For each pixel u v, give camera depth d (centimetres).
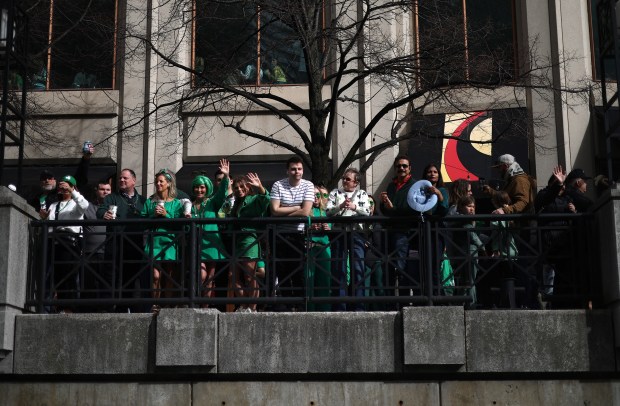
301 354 1809
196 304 1883
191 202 2133
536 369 1795
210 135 3491
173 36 3447
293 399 1808
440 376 1814
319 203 2205
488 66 2958
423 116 3183
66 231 1942
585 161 3347
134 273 2008
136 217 2120
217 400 1812
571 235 1909
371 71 2852
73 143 3500
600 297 1875
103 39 3453
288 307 2028
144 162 3462
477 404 1800
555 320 1812
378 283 1973
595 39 3450
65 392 1834
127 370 1822
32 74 3484
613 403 1802
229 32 3503
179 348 1805
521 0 3484
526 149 3325
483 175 3234
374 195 3362
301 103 3484
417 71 2945
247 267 1908
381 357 1806
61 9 3547
